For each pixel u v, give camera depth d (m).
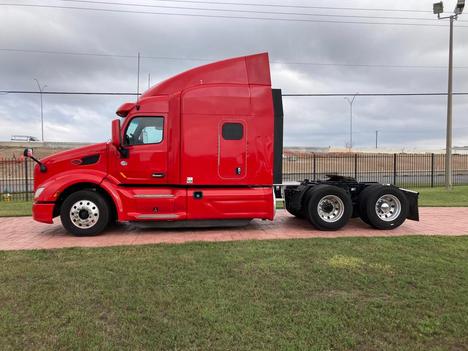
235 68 8.70
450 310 4.22
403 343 3.55
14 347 3.45
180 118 8.45
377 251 6.73
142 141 8.49
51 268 5.71
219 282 5.08
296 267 5.75
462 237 7.95
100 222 8.41
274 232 8.81
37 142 62.59
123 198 8.41
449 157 21.91
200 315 4.06
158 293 4.68
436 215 11.38
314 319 3.98
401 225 9.71
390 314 4.11
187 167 8.45
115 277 5.29
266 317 4.03
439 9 22.41
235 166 8.59
